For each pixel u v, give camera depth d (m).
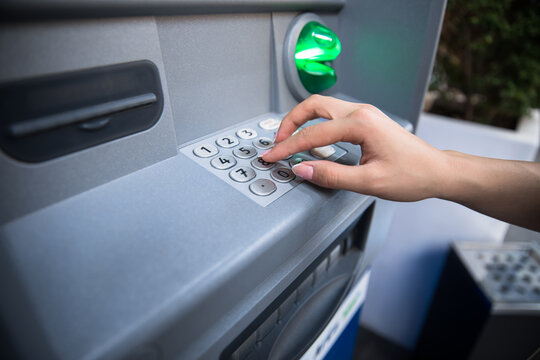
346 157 0.53
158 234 0.34
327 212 0.46
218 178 0.43
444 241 1.39
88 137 0.36
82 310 0.27
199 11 0.44
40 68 0.31
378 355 1.64
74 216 0.35
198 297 0.30
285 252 0.41
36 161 0.33
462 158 0.50
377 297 1.66
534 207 0.50
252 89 0.58
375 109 0.49
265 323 0.50
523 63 1.28
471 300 1.18
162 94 0.43
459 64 1.47
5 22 0.28
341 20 0.71
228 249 0.34
